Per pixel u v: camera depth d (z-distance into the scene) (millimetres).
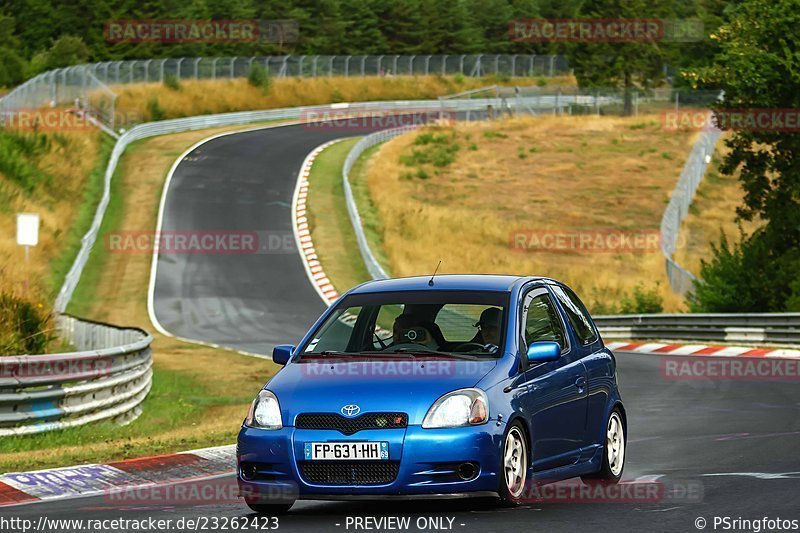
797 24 111938
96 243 156250
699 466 36312
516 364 28312
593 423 31547
